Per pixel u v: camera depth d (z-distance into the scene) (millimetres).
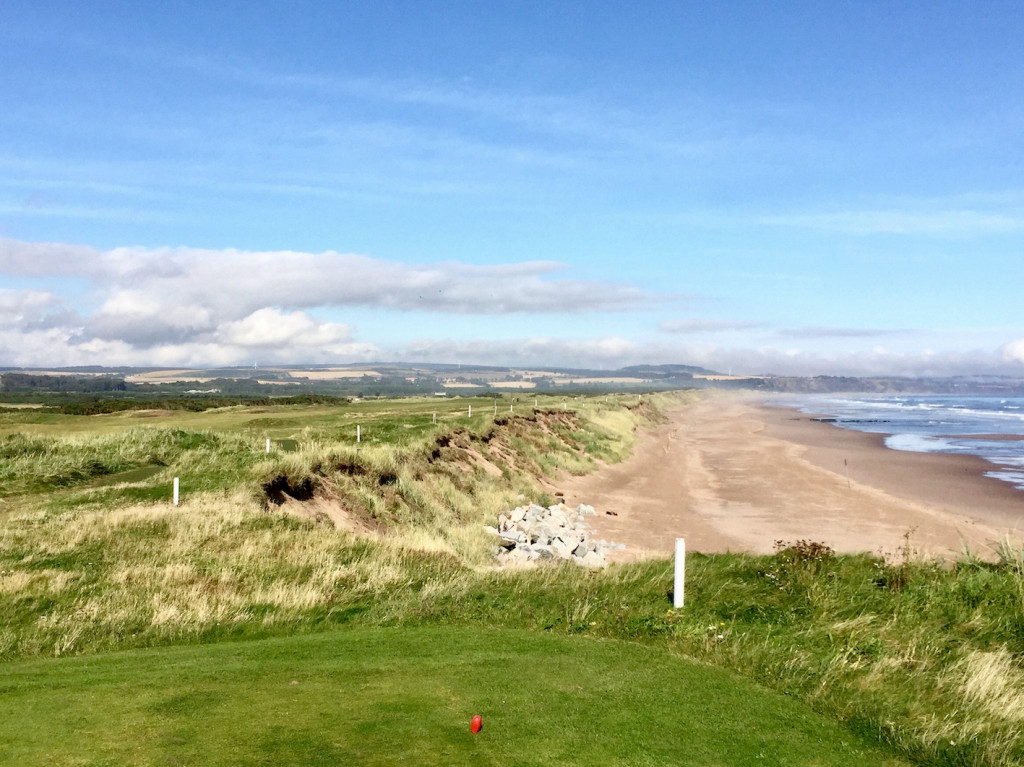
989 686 7883
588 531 28312
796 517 30438
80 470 22453
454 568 16297
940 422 88375
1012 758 6410
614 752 5613
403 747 5445
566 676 7461
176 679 7129
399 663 7816
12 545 14602
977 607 10727
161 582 12961
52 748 5254
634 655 8445
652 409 97375
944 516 30125
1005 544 13922
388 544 18203
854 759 6051
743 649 8961
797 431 75000
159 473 22547
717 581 12469
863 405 144625
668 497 35750
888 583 11969
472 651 8430
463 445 35750
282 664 7770
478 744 5582
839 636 9523
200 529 16578
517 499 32219
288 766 5008
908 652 8922
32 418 46250
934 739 6605
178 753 5184
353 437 32469
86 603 11727
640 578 13062
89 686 6852
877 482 39406
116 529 15930
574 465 42375
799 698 7410
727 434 71750
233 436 29234
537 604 11438
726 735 6191
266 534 16891
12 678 7254
